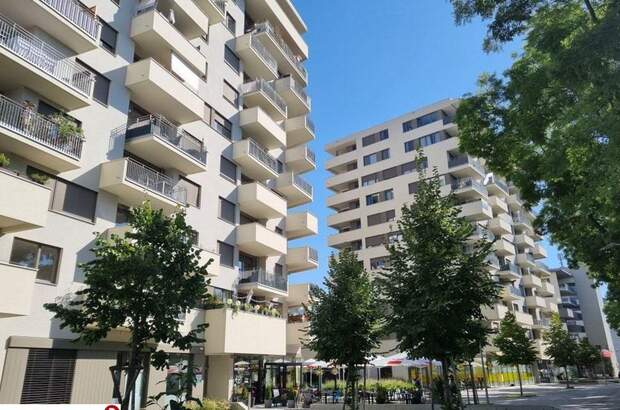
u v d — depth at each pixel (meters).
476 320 13.80
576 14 11.70
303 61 38.47
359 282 18.50
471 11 13.30
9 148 14.27
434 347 12.95
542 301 59.97
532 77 12.24
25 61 14.12
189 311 9.87
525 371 56.97
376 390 24.92
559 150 11.70
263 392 26.59
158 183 19.23
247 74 30.09
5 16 14.93
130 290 9.02
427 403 22.11
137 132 19.31
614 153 8.26
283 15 34.03
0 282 12.34
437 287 12.98
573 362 46.12
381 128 56.78
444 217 14.30
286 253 29.25
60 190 16.12
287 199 32.56
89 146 17.34
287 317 30.44
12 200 12.69
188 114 21.61
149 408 17.89
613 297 25.83
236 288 25.22
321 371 33.00
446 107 52.56
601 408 22.05
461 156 49.53
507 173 17.41
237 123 27.41
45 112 15.77
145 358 17.86
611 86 8.24
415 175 51.84
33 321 14.51
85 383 15.85
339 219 55.72
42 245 15.26
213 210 23.97
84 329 9.42
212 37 26.19
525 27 13.03
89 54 17.95
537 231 18.62
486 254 13.69
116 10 19.59
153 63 19.33
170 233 9.98
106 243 9.74
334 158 59.53
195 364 20.78
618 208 11.18
